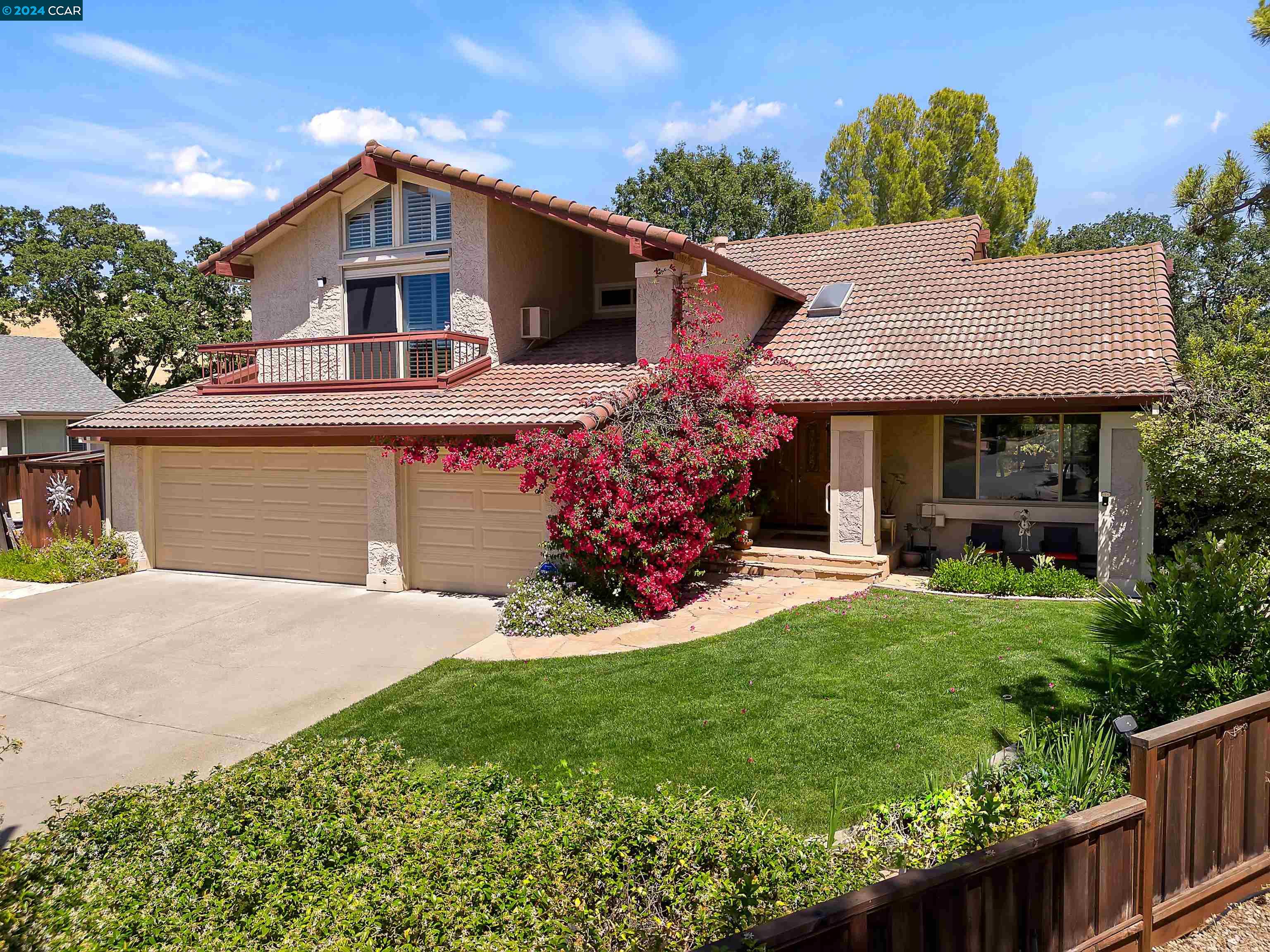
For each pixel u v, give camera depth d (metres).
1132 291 14.95
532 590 11.48
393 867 4.46
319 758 6.08
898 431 15.33
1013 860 3.41
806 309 17.20
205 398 15.56
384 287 15.87
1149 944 3.81
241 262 16.81
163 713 8.40
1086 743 5.62
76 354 41.31
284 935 3.84
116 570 15.28
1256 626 5.73
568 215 13.67
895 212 35.59
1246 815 4.28
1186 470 10.87
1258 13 7.47
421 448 12.93
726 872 4.30
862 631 10.35
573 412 11.52
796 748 6.92
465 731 7.67
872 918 3.09
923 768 6.42
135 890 4.29
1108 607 6.75
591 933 3.87
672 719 7.70
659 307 13.52
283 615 12.05
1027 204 35.97
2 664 10.06
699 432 11.91
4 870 4.12
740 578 14.06
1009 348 14.08
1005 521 14.56
